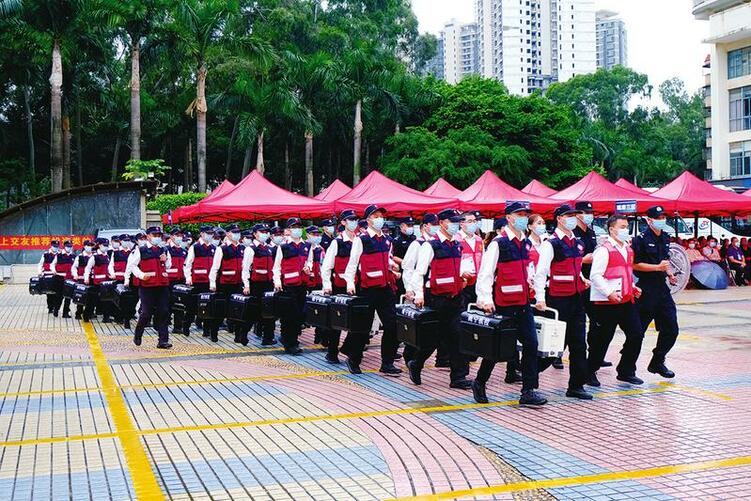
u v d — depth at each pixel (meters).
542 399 7.82
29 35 33.97
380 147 51.88
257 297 12.26
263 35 45.19
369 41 45.12
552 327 7.88
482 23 155.38
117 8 33.84
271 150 54.53
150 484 5.54
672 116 83.25
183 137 53.12
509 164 40.22
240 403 8.13
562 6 148.75
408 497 5.20
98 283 16.16
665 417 7.29
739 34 48.06
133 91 35.84
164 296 12.21
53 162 34.72
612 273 8.36
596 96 71.06
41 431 7.05
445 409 7.77
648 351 11.18
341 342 12.81
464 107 44.44
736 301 18.95
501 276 7.76
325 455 6.20
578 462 5.92
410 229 12.84
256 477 5.67
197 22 35.78
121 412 7.77
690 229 31.92
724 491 5.20
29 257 29.70
